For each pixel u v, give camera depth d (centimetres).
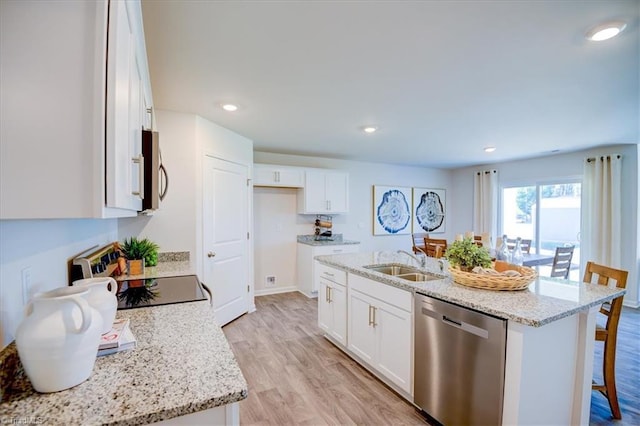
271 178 468
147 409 74
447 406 178
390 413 202
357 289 260
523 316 143
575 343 172
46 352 77
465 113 304
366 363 254
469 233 218
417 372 198
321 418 197
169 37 172
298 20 158
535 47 184
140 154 131
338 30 167
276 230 507
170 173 300
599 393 234
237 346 303
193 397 79
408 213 646
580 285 202
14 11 71
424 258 283
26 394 79
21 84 71
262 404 211
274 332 338
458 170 690
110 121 77
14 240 94
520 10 150
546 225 539
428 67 209
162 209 297
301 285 509
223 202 355
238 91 250
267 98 265
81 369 83
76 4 74
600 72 217
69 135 73
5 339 88
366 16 155
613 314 203
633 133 378
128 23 102
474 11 151
